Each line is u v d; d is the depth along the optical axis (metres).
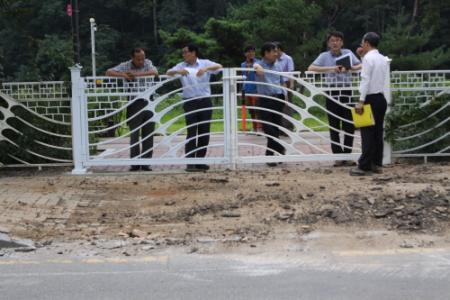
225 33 41.53
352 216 8.07
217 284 5.99
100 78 11.16
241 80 11.14
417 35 46.97
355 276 6.18
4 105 11.52
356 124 10.23
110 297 5.68
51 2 66.06
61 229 8.02
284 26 38.44
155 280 6.14
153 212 8.70
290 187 9.59
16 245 7.29
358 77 11.12
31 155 11.80
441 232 7.57
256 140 15.19
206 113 11.34
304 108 11.35
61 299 5.65
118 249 7.24
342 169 11.10
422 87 11.41
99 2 72.38
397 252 6.96
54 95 11.57
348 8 51.28
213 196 9.34
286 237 7.53
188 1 71.00
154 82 11.12
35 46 13.23
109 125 12.71
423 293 5.67
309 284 5.96
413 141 11.70
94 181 10.66
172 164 11.39
